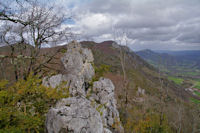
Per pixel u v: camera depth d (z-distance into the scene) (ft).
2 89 20.38
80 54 45.93
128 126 58.95
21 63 34.53
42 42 37.58
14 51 35.37
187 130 81.25
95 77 49.37
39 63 37.88
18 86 21.25
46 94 24.38
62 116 16.72
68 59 43.04
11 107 17.65
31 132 17.95
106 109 42.57
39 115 20.97
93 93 43.14
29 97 21.71
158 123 74.08
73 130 16.21
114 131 41.34
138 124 64.80
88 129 17.26
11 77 36.83
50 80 35.58
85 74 44.39
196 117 79.87
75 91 35.78
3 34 31.99
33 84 23.39
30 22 25.29
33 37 35.17
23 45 36.06
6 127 15.40
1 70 35.73
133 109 73.00
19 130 15.89
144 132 65.67
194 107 88.99
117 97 71.97
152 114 78.43
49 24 34.96
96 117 19.06
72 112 17.72
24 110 19.67
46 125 17.26
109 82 48.52
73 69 41.47
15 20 20.66
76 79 38.22
